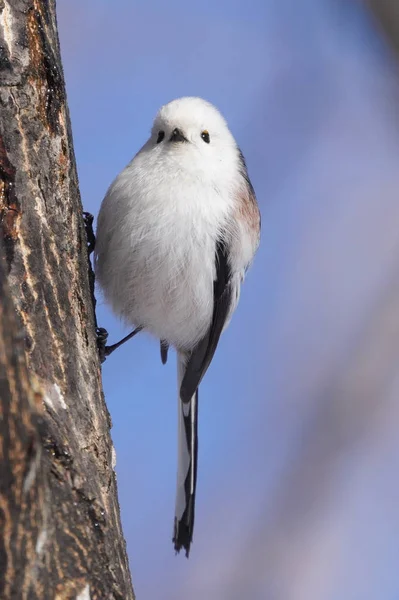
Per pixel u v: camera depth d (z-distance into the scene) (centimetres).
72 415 219
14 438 200
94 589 217
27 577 216
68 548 217
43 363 219
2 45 220
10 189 220
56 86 221
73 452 218
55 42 221
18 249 219
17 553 211
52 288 220
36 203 220
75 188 221
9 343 199
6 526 205
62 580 217
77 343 220
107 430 220
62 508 218
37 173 220
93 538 218
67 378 219
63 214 221
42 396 218
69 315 220
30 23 221
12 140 220
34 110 221
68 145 221
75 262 221
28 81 220
